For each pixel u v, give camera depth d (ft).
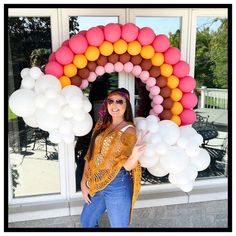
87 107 5.57
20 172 6.79
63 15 6.23
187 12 6.61
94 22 6.39
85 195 5.92
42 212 6.49
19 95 5.31
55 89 5.22
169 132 5.70
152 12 6.48
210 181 7.48
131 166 5.12
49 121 5.34
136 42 5.60
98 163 5.49
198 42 6.85
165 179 7.39
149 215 6.95
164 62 5.97
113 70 5.95
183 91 6.17
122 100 5.51
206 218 7.17
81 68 5.68
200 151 6.03
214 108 7.20
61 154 6.79
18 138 6.68
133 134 5.41
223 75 7.07
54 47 6.32
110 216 5.57
